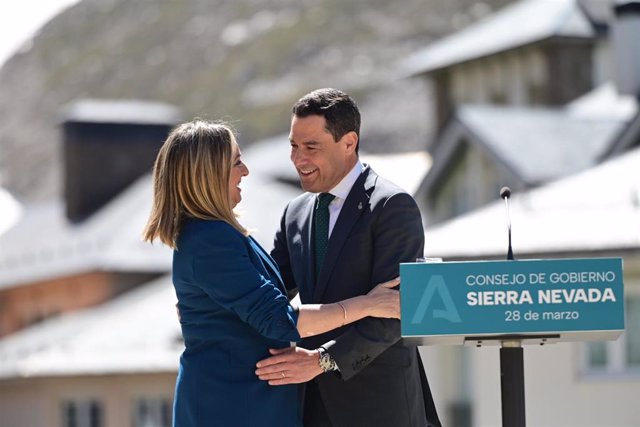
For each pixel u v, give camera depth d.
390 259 11.28
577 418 37.03
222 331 10.66
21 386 66.75
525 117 54.25
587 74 85.00
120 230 94.25
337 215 11.58
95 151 103.31
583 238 34.69
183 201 10.73
